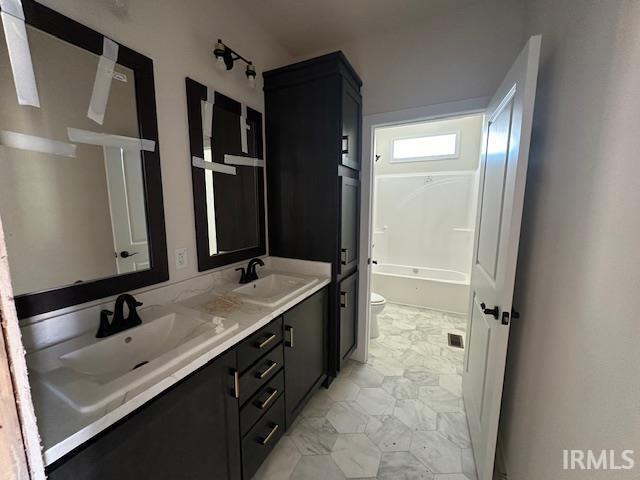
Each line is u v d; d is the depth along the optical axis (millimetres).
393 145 3812
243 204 1803
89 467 646
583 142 828
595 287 720
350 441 1540
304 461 1420
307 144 1812
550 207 1039
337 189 1766
